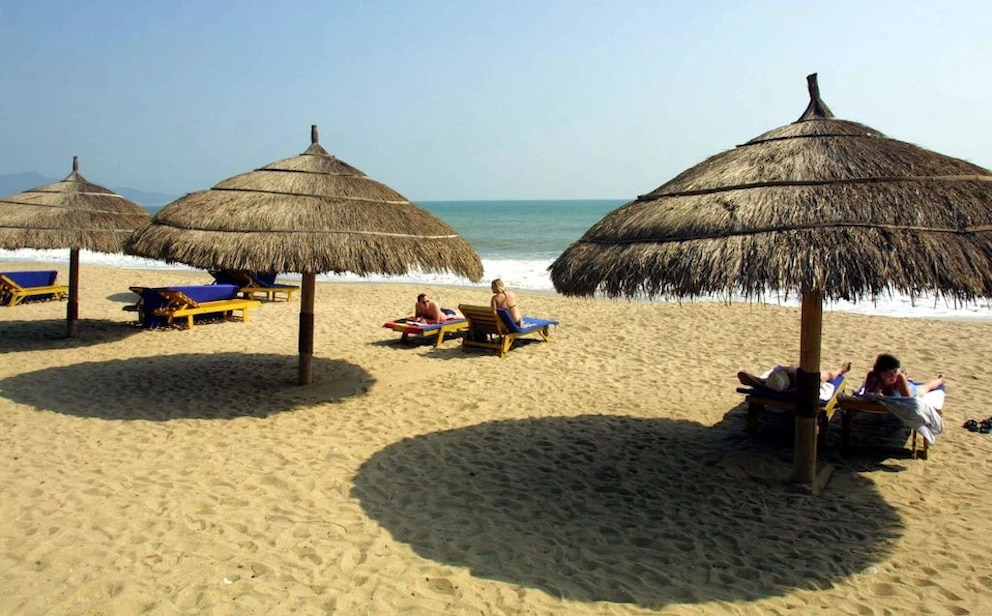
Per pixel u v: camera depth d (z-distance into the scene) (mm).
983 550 4344
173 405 7234
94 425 6504
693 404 7656
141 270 23359
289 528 4508
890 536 4551
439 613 3580
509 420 7047
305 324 8094
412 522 4664
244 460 5715
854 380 8648
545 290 20047
